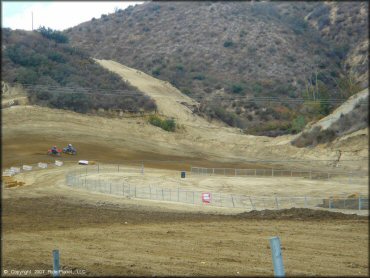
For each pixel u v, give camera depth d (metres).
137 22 165.88
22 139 69.12
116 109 91.31
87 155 69.69
